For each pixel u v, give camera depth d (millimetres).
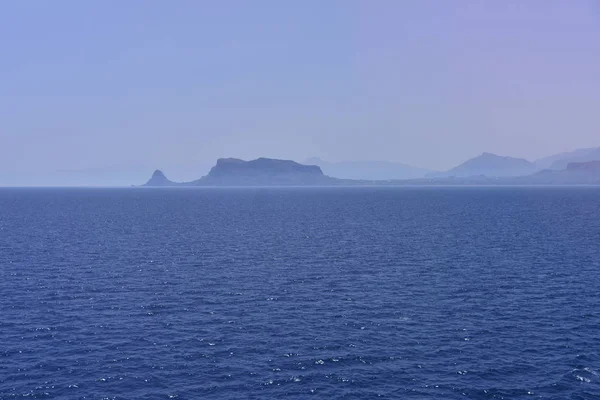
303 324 42188
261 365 34375
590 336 39438
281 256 73250
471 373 33281
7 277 58125
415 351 36594
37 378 32375
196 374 33062
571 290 52406
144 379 32375
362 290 53000
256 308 46625
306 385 31688
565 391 31047
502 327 41375
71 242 86812
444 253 74875
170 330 40750
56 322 42438
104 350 36688
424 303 48031
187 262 68438
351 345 37656
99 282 56094
